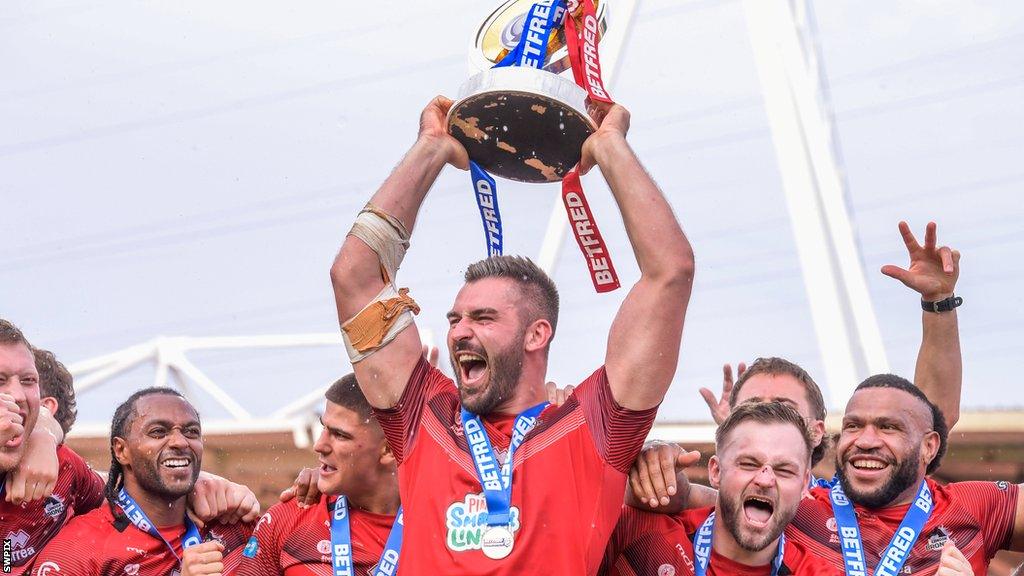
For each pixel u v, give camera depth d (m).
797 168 11.56
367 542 5.66
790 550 5.27
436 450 4.46
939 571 5.02
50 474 5.75
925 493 5.64
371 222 4.62
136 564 5.88
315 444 5.71
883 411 5.56
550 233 10.95
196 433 6.04
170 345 14.74
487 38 4.85
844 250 11.50
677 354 4.41
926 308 6.38
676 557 4.98
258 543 5.82
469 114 4.51
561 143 4.59
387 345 4.61
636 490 4.73
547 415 4.45
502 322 4.56
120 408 6.05
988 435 8.53
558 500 4.27
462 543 4.23
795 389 5.84
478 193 4.75
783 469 4.82
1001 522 5.69
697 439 9.17
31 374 5.75
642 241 4.42
